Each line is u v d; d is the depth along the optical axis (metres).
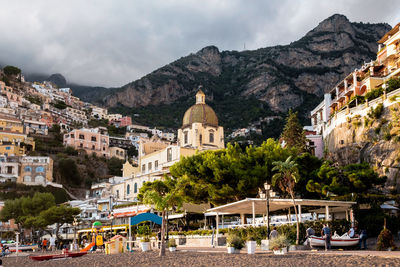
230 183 45.19
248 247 29.19
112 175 159.62
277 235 32.12
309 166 47.34
